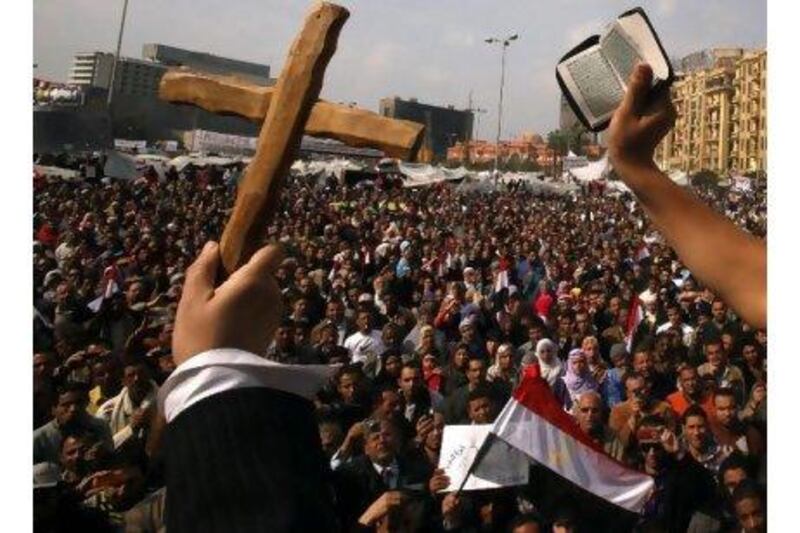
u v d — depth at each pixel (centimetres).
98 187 2380
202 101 137
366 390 662
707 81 12006
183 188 2684
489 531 486
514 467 488
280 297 112
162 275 1073
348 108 131
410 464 536
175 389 99
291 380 101
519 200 4206
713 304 1041
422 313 1050
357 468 499
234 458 92
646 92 116
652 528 475
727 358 834
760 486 445
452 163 10444
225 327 105
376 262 1570
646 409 599
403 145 128
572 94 126
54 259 1223
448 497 475
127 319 881
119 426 579
